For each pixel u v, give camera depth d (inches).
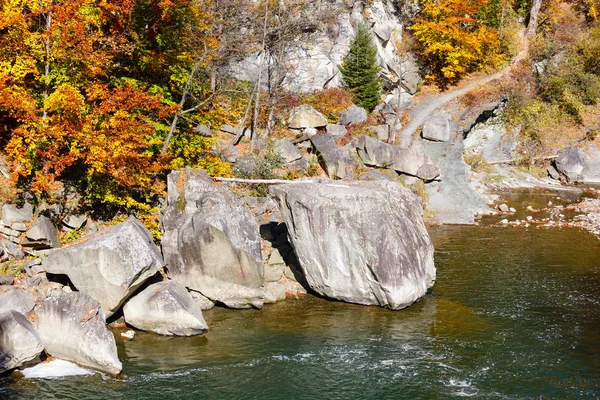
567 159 1766.7
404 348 619.5
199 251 724.0
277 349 617.0
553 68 1974.7
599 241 1081.4
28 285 654.5
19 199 748.0
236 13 1299.2
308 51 1550.2
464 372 561.9
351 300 755.4
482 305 751.7
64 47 762.2
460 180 1422.2
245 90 1288.1
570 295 784.3
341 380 547.5
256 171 1080.8
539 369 566.3
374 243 722.8
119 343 624.7
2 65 725.3
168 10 921.5
